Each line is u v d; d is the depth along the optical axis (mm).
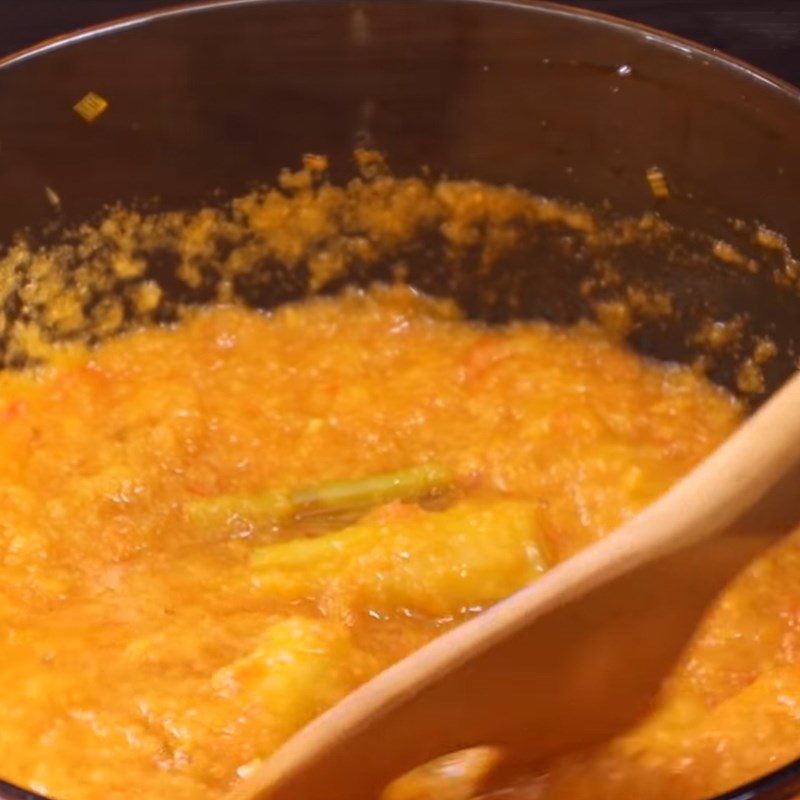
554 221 710
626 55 669
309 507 681
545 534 668
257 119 695
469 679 564
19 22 720
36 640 639
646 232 703
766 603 652
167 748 615
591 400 707
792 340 695
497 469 687
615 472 682
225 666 629
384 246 726
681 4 715
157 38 673
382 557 654
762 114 659
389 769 569
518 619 561
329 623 637
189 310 730
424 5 671
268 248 724
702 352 715
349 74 686
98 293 719
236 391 713
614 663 574
